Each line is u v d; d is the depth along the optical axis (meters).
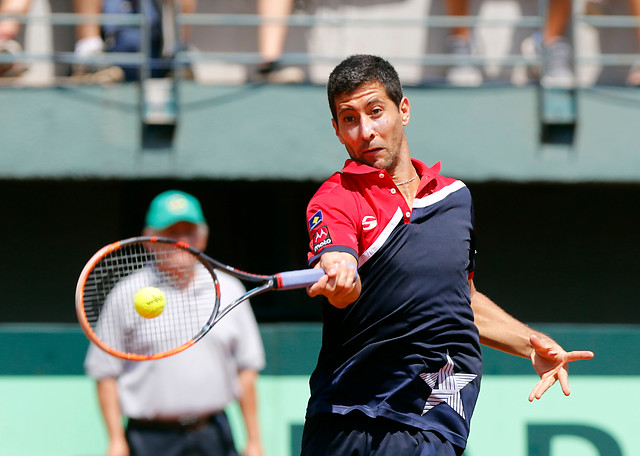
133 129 23.34
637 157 23.84
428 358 8.72
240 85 23.38
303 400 16.69
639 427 16.77
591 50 26.17
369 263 8.66
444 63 23.23
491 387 16.88
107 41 23.56
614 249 27.50
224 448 13.39
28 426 16.08
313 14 25.88
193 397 13.23
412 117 23.66
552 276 27.39
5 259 26.45
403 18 26.09
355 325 8.77
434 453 8.60
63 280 26.61
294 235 27.14
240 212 27.14
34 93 23.17
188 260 12.98
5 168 23.09
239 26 25.67
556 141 23.84
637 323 27.38
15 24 24.44
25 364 16.19
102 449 16.17
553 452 16.77
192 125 23.39
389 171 9.05
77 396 16.22
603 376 16.86
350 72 8.82
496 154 23.75
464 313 8.89
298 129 23.44
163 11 24.17
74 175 23.25
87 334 9.25
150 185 26.92
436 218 8.83
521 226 27.41
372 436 8.74
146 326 12.96
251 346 13.84
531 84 23.83
